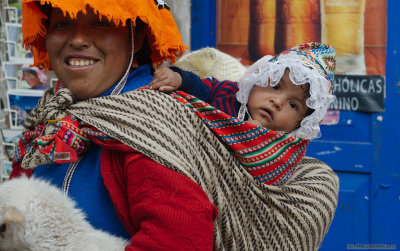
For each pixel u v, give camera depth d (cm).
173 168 119
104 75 138
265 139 141
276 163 141
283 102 162
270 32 319
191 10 323
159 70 147
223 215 127
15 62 302
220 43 327
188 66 196
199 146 132
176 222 113
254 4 319
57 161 130
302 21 312
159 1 141
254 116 164
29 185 114
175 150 124
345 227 325
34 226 108
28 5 143
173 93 142
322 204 147
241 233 131
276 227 137
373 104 312
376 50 308
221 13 324
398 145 314
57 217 112
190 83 154
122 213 126
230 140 137
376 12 304
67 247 111
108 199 132
